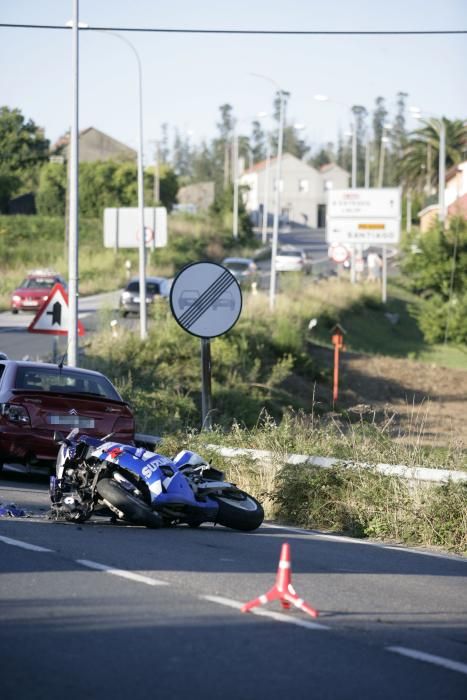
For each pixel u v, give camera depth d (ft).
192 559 123.75
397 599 108.88
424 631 95.25
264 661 81.61
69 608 95.40
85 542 130.93
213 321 190.70
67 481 149.18
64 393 191.31
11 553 120.47
